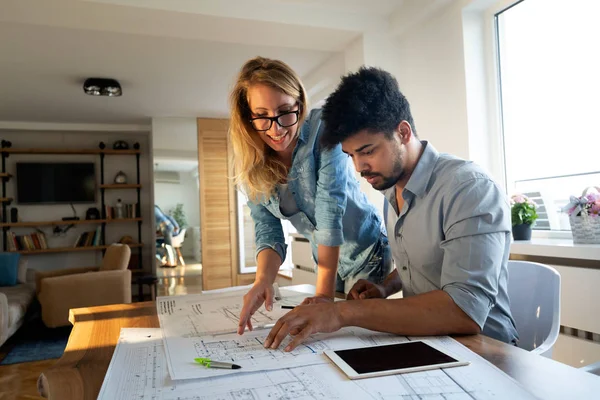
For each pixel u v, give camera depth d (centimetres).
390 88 92
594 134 201
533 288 115
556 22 217
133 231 615
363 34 292
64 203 591
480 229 86
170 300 125
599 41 197
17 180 573
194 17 258
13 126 551
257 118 110
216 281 553
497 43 248
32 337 394
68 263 593
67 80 403
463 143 252
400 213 109
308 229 137
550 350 97
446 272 87
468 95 248
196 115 547
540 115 227
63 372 69
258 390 58
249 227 566
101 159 601
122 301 407
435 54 270
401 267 113
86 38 317
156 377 64
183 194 558
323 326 79
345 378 62
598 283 164
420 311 80
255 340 82
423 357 68
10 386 269
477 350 72
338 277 153
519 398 54
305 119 117
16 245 556
